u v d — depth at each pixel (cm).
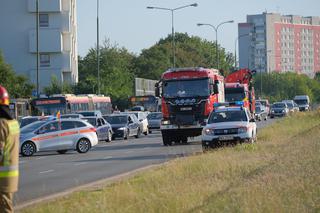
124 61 19838
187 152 6309
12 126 2097
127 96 17475
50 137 7075
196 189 3064
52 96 11175
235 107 6469
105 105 13350
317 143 5434
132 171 4722
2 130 2073
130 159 5897
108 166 5275
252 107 11356
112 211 2630
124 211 2617
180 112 7669
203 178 3609
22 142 6956
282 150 5138
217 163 4222
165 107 7700
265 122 13738
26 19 17162
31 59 17212
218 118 6362
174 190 3064
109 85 17788
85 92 16538
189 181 3481
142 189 3228
